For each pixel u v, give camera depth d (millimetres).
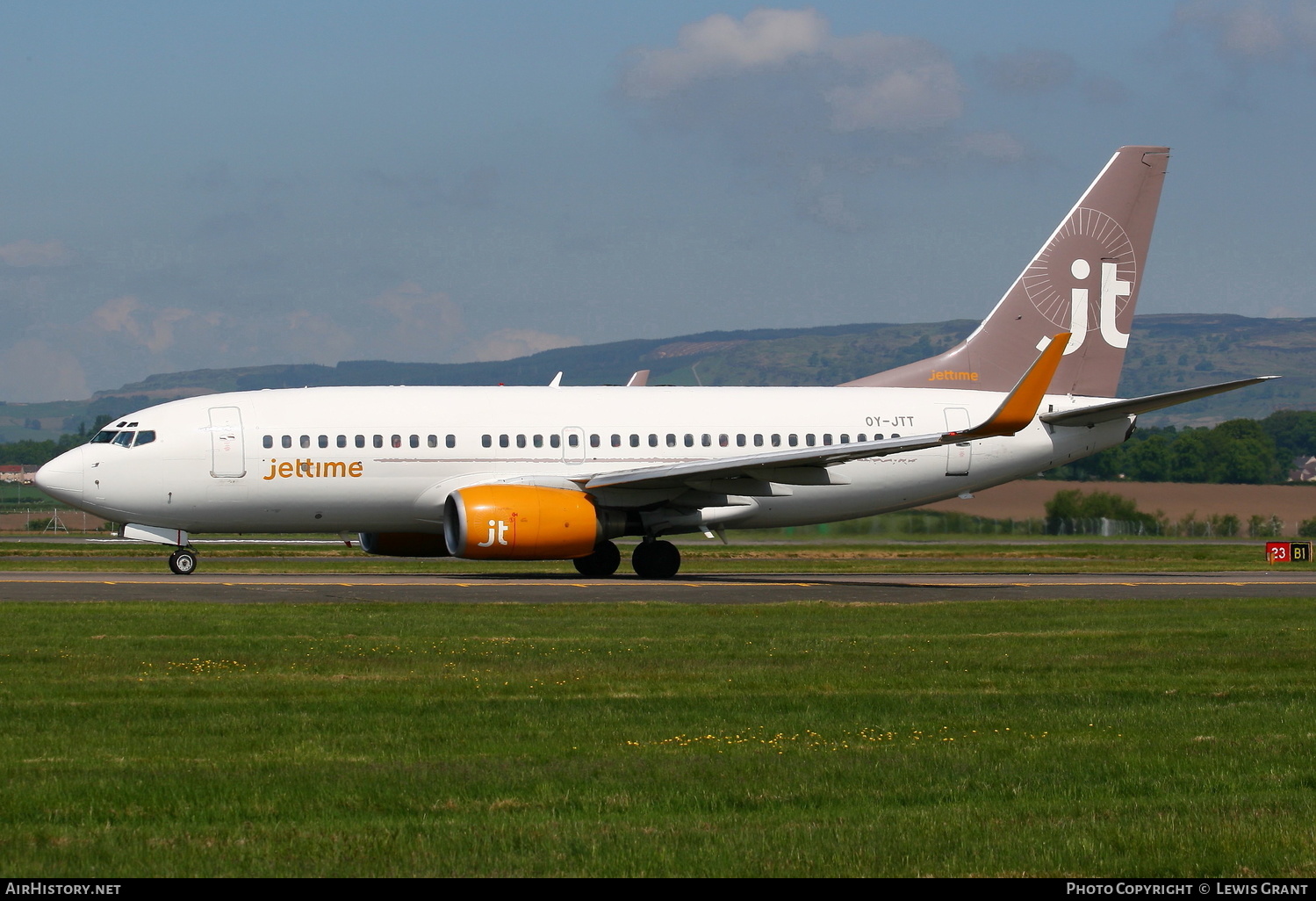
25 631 80188
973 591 118062
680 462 137625
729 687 61844
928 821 38156
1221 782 43312
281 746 48125
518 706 56375
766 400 143125
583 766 44938
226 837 36219
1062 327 150250
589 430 136500
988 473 146125
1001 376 150375
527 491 125375
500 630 82312
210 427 129625
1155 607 100750
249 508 131000
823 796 41062
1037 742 49656
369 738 49594
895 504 145500
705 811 39406
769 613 94312
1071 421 145500
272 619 87000
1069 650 74938
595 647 74625
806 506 142500
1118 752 47844
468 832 36719
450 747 48062
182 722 52438
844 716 54875
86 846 35375
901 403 145625
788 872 33625
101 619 86438
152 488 128250
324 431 131125
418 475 132250
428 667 67188
